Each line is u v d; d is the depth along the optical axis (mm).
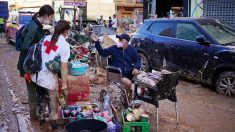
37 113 6246
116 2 40438
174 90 5891
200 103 7598
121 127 5434
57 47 5355
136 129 5293
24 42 5746
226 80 8164
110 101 6383
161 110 7059
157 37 10070
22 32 5977
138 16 33250
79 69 6602
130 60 6598
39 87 5891
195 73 8836
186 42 9117
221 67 8180
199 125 6191
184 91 8664
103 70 10156
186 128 6008
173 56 9438
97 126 4953
